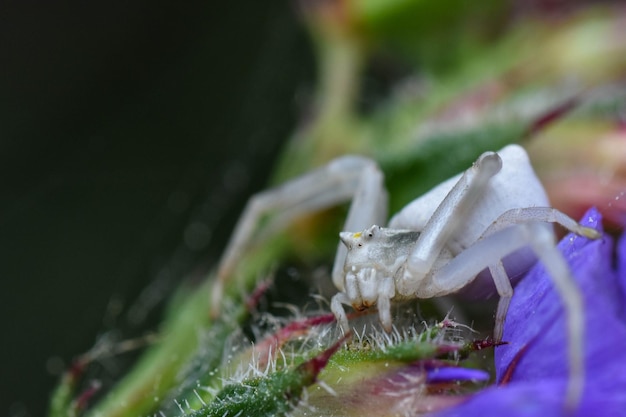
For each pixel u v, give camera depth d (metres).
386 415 0.07
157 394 0.08
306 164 0.09
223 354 0.08
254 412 0.07
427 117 0.09
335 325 0.08
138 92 0.11
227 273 0.08
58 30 0.11
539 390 0.07
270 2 0.11
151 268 0.10
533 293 0.07
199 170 0.11
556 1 0.09
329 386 0.07
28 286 0.10
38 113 0.11
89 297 0.10
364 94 0.10
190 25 0.11
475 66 0.09
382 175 0.08
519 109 0.09
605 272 0.07
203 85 0.11
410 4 0.09
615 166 0.08
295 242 0.09
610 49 0.09
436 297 0.08
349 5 0.09
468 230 0.08
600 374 0.07
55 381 0.10
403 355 0.07
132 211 0.11
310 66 0.11
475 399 0.07
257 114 0.11
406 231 0.08
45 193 0.11
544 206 0.07
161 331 0.08
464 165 0.08
